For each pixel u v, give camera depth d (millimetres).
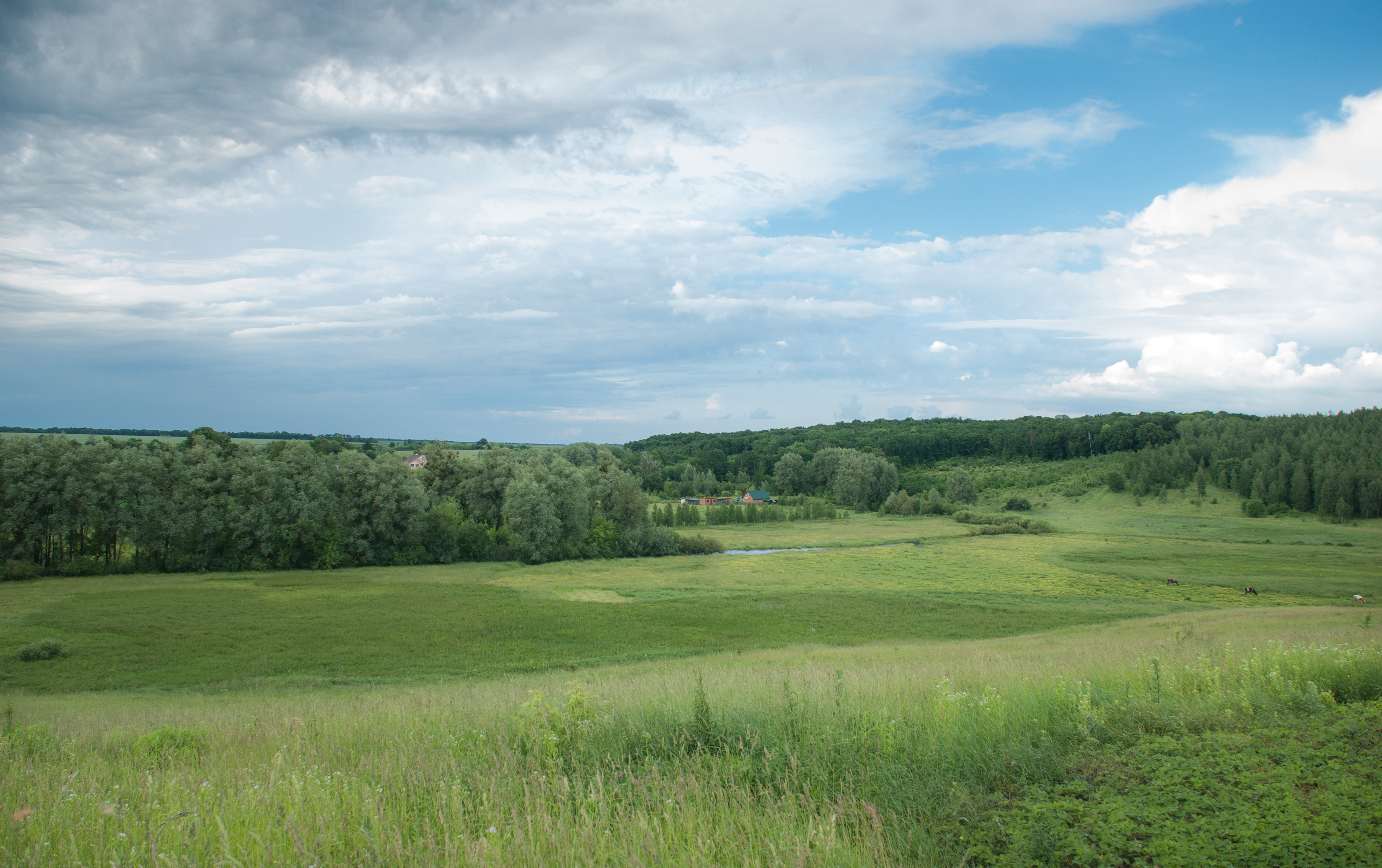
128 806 6020
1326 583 63812
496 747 8172
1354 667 10242
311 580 64125
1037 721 8414
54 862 5066
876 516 151750
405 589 59594
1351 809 5344
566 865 5039
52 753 9914
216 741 10758
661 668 27422
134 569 67375
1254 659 11344
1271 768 6379
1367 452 136750
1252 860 4758
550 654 36656
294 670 32562
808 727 8062
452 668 33000
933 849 5441
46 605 48156
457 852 5098
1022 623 45781
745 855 5047
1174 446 174750
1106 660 15641
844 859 5055
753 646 38250
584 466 111938
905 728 8125
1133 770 6637
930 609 51500
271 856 5055
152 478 69000
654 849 5109
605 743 8203
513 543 84125
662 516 130125
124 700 24391
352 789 6754
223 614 46344
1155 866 4797
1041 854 5172
